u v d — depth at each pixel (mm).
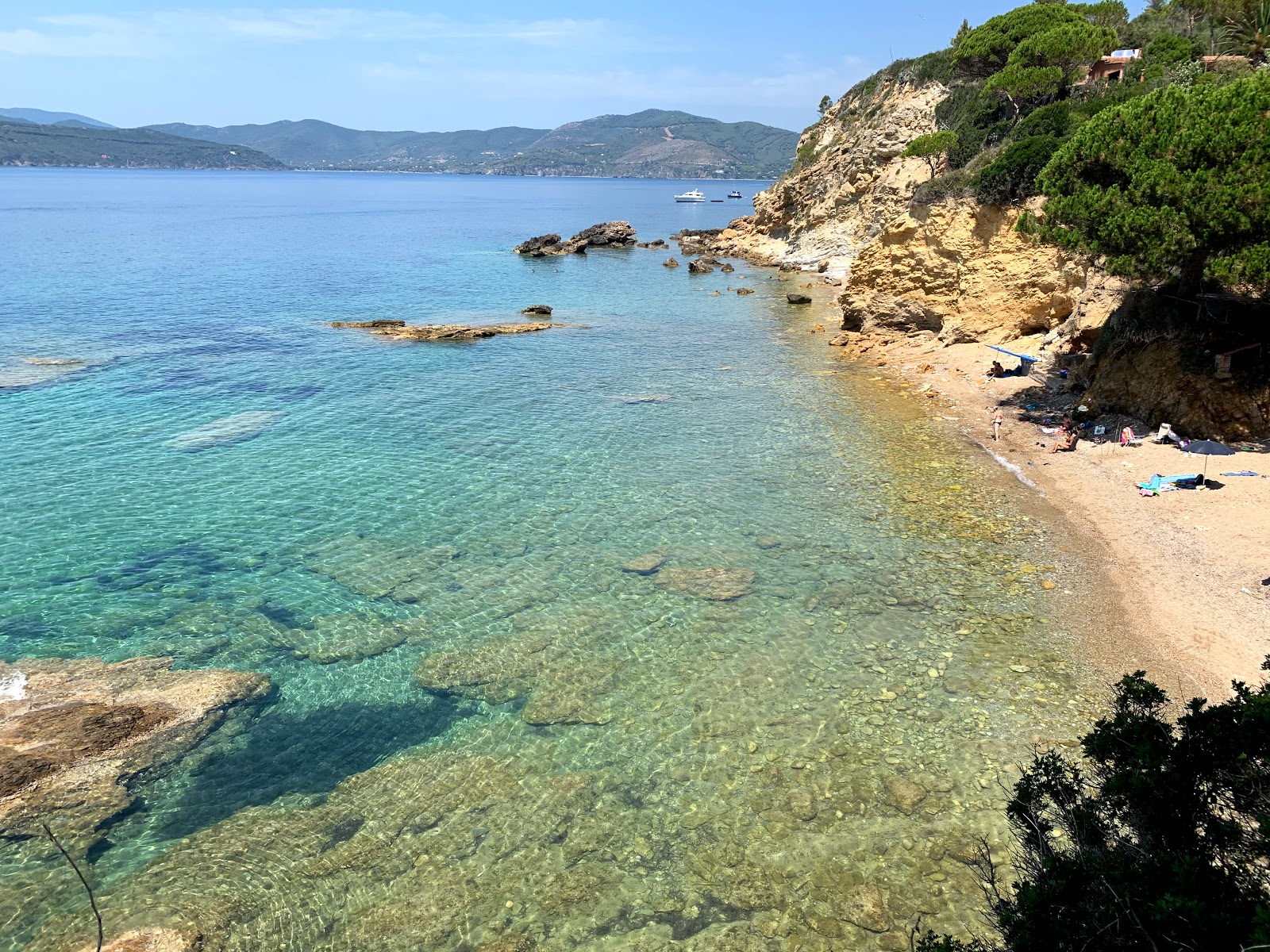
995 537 21750
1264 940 5711
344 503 24438
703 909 10945
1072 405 31531
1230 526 20688
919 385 37250
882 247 47312
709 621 18109
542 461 28109
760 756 13859
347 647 17109
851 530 22453
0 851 11703
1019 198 39219
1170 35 54719
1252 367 25562
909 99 78500
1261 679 14992
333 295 64062
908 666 16250
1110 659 16141
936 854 11633
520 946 10430
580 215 181500
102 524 22641
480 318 56125
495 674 16281
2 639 17016
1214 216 22234
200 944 10406
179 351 43812
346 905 11047
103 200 193625
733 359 44094
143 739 13945
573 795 13078
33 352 42250
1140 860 7770
